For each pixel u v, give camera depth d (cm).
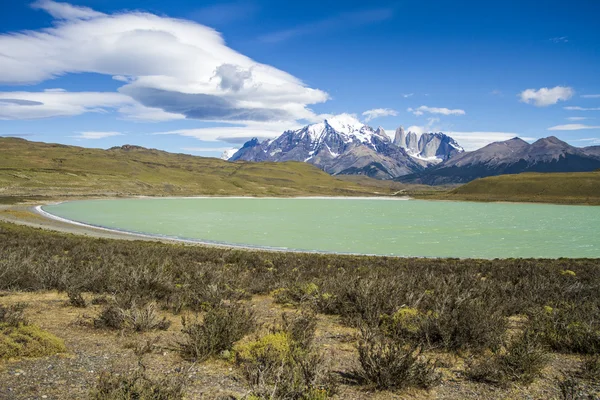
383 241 6041
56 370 626
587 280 2239
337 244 5647
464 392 626
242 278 1741
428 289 1445
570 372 730
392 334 894
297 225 8275
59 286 1387
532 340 787
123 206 13262
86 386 571
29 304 1137
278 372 567
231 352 732
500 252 5147
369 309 1027
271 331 848
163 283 1312
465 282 1630
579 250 5372
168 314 1095
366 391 611
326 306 1198
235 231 7012
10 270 1445
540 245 5806
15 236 3716
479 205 19038
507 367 688
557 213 13512
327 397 565
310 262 2931
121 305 1014
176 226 7619
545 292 1552
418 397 600
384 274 2039
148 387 530
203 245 4944
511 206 18288
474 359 777
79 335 838
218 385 600
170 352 750
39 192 16275
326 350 808
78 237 4562
